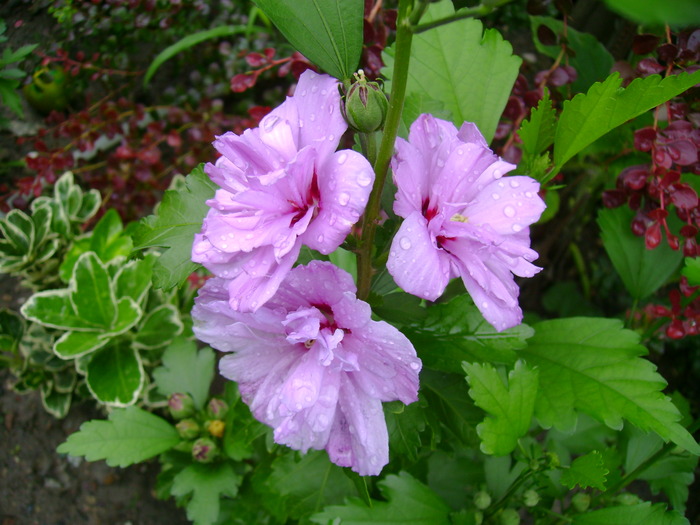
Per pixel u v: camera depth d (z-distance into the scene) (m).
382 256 0.26
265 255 0.21
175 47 0.48
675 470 0.36
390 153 0.22
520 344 0.29
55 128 0.51
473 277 0.22
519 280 0.59
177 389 0.41
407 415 0.29
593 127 0.25
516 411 0.28
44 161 0.51
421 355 0.29
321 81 0.22
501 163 0.23
